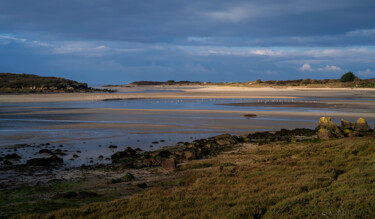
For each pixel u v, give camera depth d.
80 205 11.43
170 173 17.61
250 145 26.14
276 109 53.91
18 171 18.38
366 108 54.50
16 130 33.41
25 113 48.91
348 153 18.44
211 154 23.14
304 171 14.54
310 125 36.88
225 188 12.52
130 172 18.14
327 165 15.95
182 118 42.59
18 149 24.73
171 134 31.53
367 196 9.88
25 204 11.70
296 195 10.90
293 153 21.12
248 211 9.49
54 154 22.92
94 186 14.88
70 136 30.27
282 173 14.45
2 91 133.12
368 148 18.86
